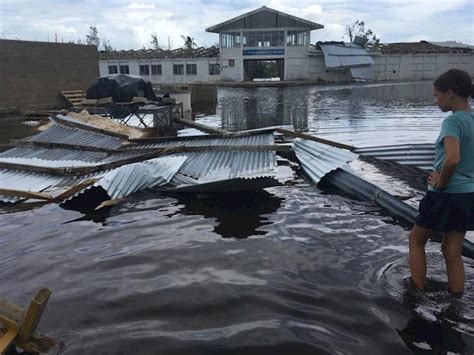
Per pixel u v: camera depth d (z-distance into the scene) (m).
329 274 3.97
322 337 3.05
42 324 3.24
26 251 4.63
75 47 22.58
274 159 7.45
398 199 5.86
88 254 4.51
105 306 3.49
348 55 50.03
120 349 2.95
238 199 6.39
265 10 48.41
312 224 5.32
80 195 6.48
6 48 18.78
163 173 7.02
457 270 3.46
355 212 5.77
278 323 3.21
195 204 6.16
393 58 52.41
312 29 50.03
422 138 11.96
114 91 14.33
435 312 3.33
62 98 21.92
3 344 2.76
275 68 73.00
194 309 3.42
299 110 21.27
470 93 3.20
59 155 8.73
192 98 25.84
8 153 8.93
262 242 4.75
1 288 3.83
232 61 50.50
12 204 6.29
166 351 2.93
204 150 8.19
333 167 7.35
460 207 3.23
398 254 4.40
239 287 3.75
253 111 21.39
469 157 3.17
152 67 51.41
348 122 16.16
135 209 5.99
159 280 3.91
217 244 4.71
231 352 2.91
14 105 19.28
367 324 3.19
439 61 52.16
